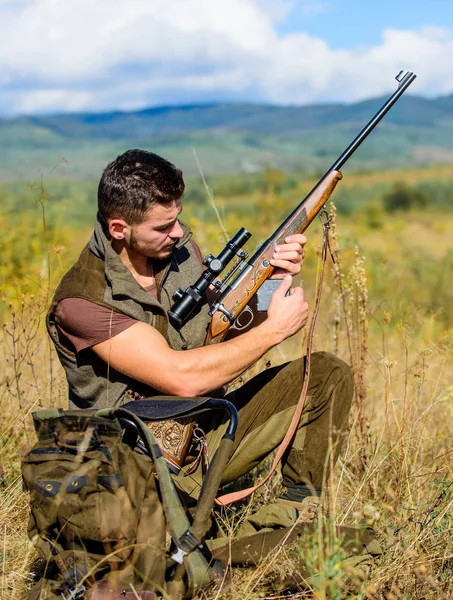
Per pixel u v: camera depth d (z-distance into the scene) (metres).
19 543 3.13
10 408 4.24
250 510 3.54
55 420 2.75
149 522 2.64
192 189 36.53
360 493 3.54
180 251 3.39
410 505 3.33
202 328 3.27
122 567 2.62
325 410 3.20
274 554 2.91
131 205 2.97
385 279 7.69
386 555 3.02
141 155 3.05
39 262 7.64
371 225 42.59
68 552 2.65
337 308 4.74
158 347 3.00
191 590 2.62
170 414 2.74
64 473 2.63
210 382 3.04
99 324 3.01
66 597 2.61
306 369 3.12
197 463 3.17
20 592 2.82
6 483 3.59
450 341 4.88
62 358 3.16
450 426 4.45
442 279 11.59
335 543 2.67
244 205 30.12
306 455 3.21
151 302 3.09
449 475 3.61
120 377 3.13
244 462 3.26
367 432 3.99
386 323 4.62
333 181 3.39
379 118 3.48
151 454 2.65
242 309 3.22
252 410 3.25
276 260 3.23
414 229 41.00
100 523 2.58
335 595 2.62
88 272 3.10
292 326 3.18
